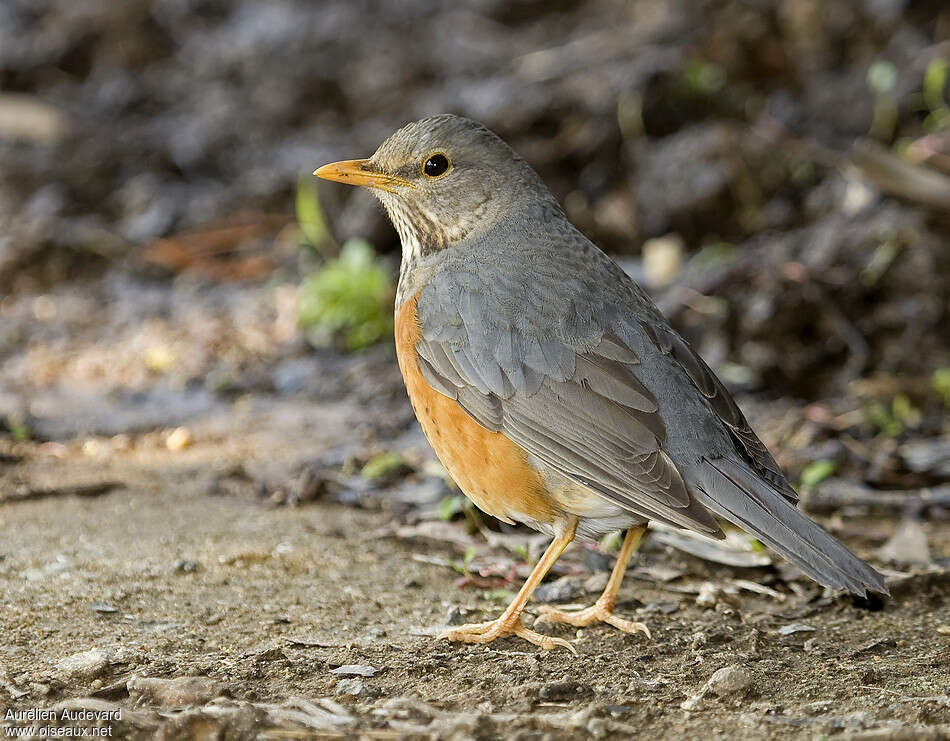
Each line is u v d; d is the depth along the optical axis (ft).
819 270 50.24
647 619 30.35
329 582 31.78
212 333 52.03
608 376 28.35
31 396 46.75
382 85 66.39
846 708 24.84
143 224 59.77
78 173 62.28
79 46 70.79
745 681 25.44
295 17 71.92
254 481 39.24
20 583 30.37
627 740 23.22
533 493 28.91
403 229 32.37
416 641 28.32
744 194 55.31
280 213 60.80
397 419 45.16
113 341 51.67
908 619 30.25
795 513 26.43
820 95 59.67
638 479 27.25
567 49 65.62
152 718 23.18
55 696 24.63
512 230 30.99
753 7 63.36
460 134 31.48
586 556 33.78
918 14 61.72
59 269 57.06
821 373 48.57
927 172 50.78
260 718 23.31
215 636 27.96
